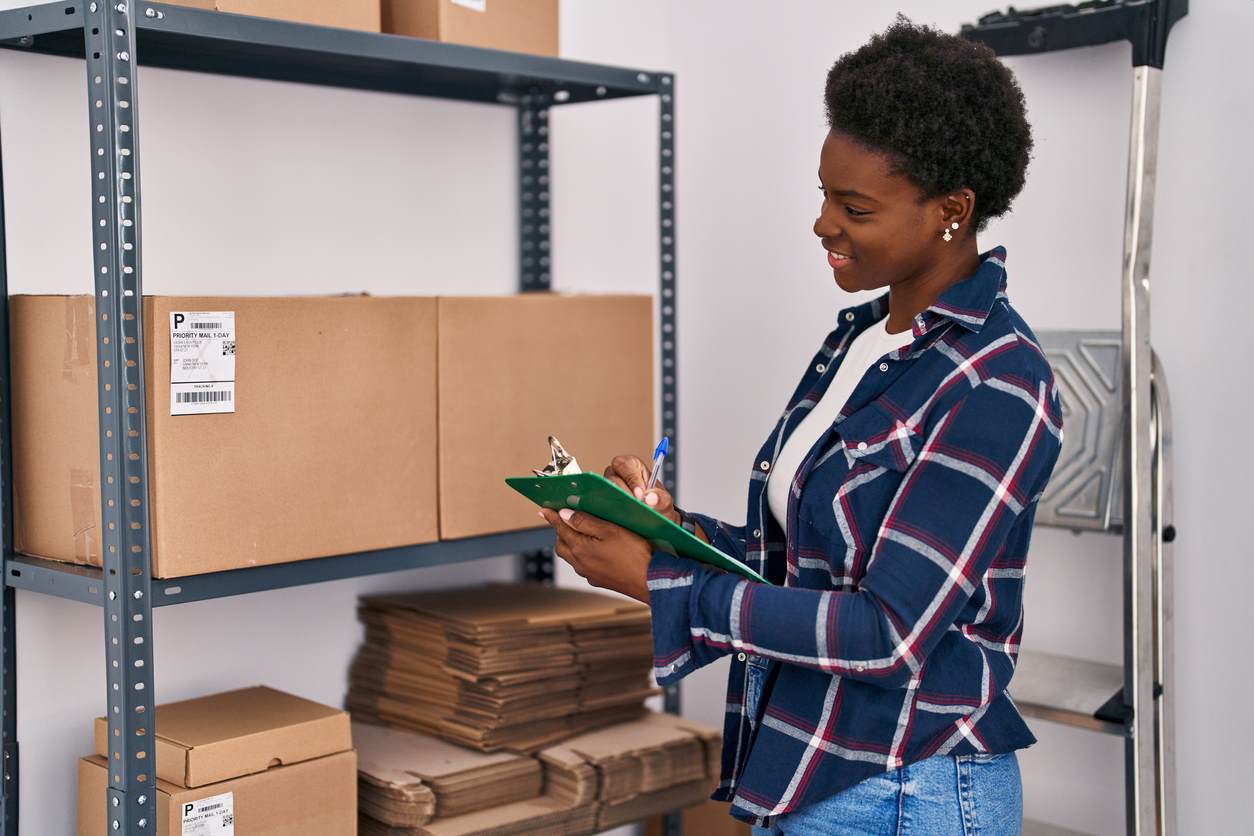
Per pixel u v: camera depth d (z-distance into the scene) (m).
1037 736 2.34
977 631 1.39
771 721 1.40
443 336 1.98
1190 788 2.15
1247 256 2.05
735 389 2.78
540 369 2.12
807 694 1.39
